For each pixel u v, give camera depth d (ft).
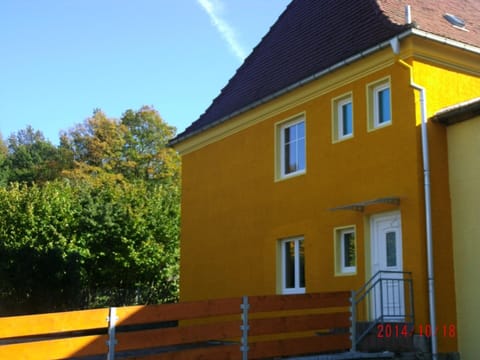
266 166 50.83
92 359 41.27
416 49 37.93
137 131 160.45
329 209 41.14
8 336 27.35
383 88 40.73
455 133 37.81
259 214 51.08
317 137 45.34
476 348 34.99
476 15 50.16
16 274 79.71
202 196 59.77
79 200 90.84
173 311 31.50
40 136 207.92
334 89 44.14
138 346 30.35
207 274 57.52
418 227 36.17
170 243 89.86
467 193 36.65
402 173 37.73
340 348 35.73
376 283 35.65
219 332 32.63
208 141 59.67
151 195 96.27
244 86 57.11
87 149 157.17
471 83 40.47
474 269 35.73
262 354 33.53
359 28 43.96
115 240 86.79
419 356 34.40
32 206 85.92
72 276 79.61
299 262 46.98
